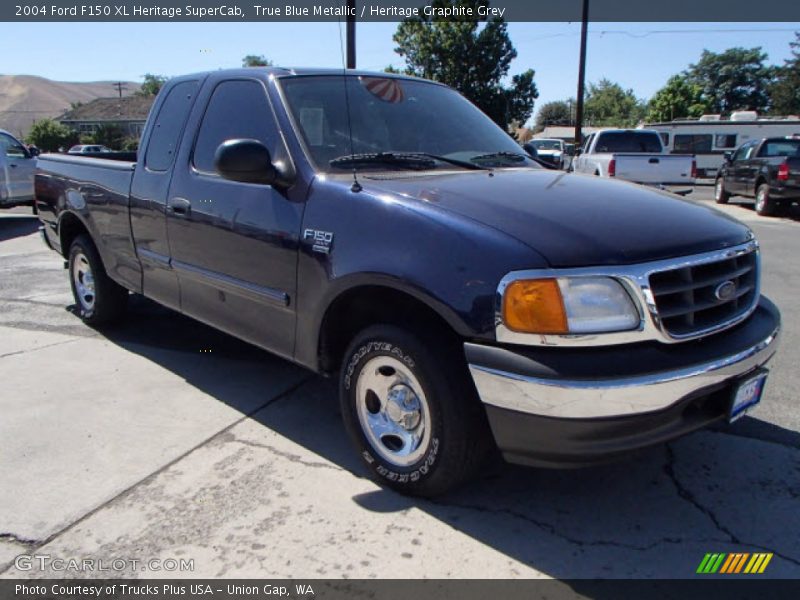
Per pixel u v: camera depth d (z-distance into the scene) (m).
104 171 4.77
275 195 3.32
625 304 2.44
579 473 3.19
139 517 2.82
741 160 16.58
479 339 2.51
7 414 3.80
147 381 4.31
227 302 3.74
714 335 2.68
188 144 4.02
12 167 12.48
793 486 3.07
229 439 3.52
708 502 2.95
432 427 2.75
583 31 22.42
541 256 2.44
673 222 2.79
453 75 27.92
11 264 8.45
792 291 6.85
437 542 2.67
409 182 3.08
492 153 3.90
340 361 3.29
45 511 2.86
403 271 2.67
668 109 56.91
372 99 3.80
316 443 3.48
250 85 3.75
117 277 4.86
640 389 2.37
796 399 4.03
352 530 2.74
